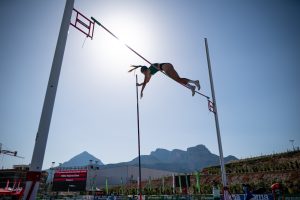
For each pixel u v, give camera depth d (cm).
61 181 3094
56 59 400
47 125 353
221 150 944
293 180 2725
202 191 2762
